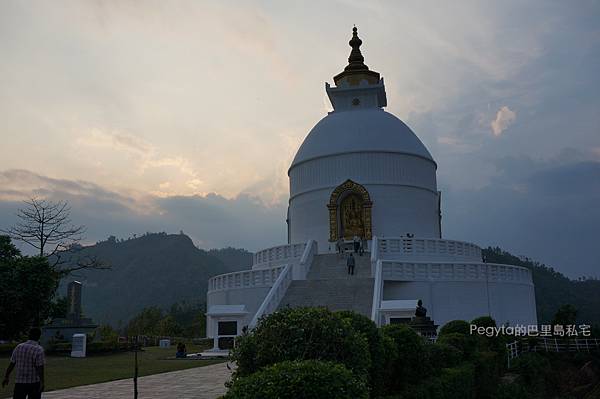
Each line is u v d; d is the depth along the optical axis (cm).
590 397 3606
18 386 1298
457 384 1775
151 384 1928
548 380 3628
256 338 1129
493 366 2561
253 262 5200
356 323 1320
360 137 5447
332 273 4225
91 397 1634
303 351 1087
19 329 3709
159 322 8212
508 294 4466
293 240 5619
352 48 6500
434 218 5616
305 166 5591
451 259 4703
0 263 3681
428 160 5681
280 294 3719
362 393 860
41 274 3703
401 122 5844
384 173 5328
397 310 3130
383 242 4500
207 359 3017
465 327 2531
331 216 5269
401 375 1470
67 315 4197
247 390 823
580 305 15412
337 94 6084
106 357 3250
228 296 4478
